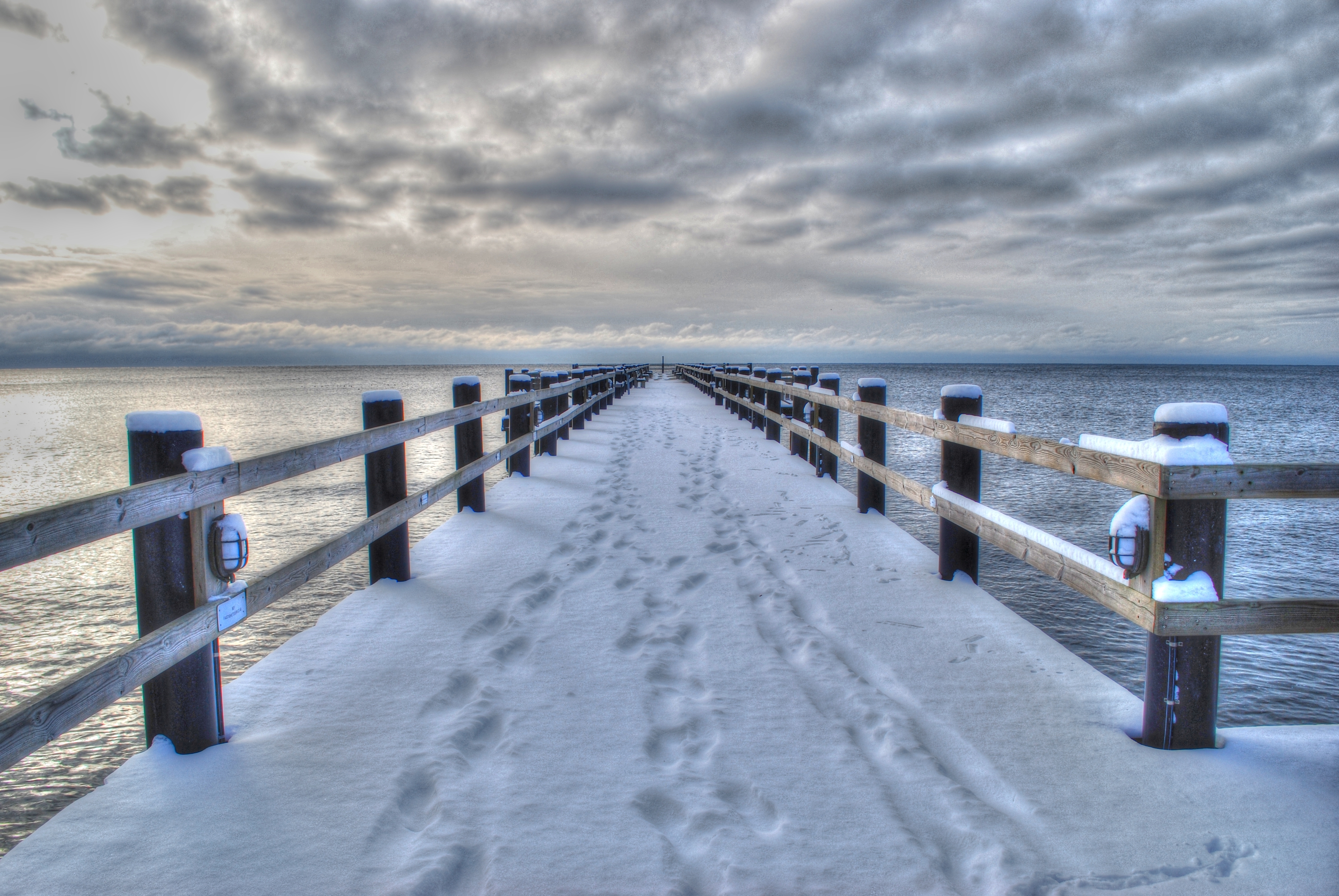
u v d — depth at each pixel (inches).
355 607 137.6
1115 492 547.2
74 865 65.9
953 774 83.7
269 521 454.6
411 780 80.6
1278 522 451.2
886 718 94.8
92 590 333.1
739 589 149.3
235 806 75.1
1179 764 84.4
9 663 253.6
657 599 143.6
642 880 64.4
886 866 66.7
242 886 63.5
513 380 289.0
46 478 730.2
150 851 68.0
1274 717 203.5
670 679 107.8
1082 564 96.2
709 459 336.8
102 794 76.7
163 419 78.6
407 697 100.4
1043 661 114.5
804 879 65.0
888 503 508.4
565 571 160.9
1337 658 237.9
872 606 140.1
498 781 80.1
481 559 171.5
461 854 67.8
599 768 82.8
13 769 155.8
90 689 62.2
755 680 107.0
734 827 72.4
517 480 280.7
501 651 117.0
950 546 154.7
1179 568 81.6
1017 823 73.6
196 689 84.7
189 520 81.9
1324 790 79.1
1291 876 65.9
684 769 83.2
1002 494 540.1
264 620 269.1
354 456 121.0
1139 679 231.1
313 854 67.9
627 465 318.3
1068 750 87.9
